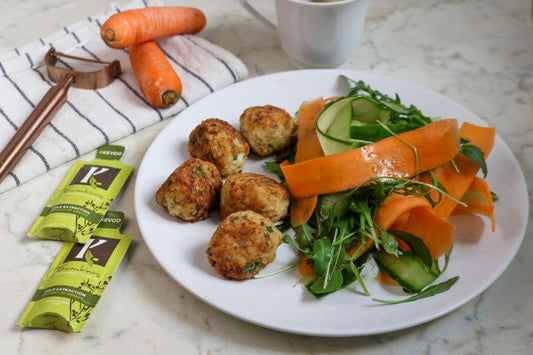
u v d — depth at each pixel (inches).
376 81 60.8
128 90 62.9
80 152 55.8
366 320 39.7
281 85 61.0
